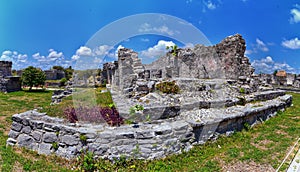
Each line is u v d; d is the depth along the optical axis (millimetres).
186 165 5031
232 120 6816
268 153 5332
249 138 6637
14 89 18375
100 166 4746
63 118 6121
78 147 5012
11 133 5926
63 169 4742
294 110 10461
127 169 4766
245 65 12750
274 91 11625
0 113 9555
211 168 4734
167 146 5277
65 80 25859
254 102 9320
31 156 5266
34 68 20453
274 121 8461
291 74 26062
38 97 15188
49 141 5312
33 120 5664
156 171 4680
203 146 5887
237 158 5168
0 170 4535
